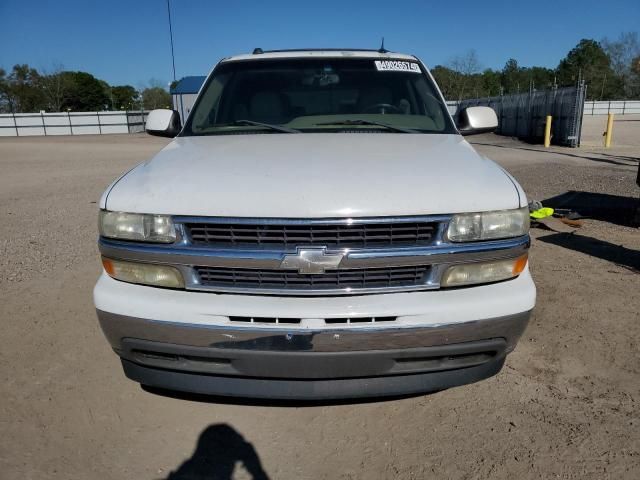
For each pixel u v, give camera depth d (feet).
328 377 7.84
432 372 8.13
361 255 7.59
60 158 64.49
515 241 8.15
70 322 13.12
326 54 13.64
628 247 18.86
